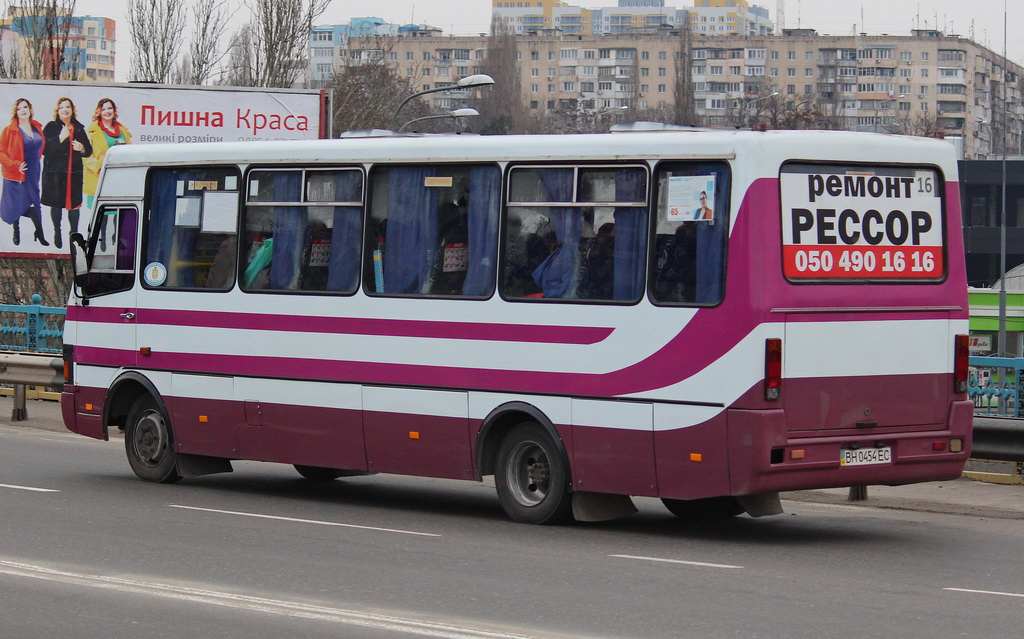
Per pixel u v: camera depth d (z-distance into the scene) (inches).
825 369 422.9
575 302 450.3
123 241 578.9
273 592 343.3
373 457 500.7
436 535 442.0
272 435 528.7
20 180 1168.2
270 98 1186.6
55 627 304.5
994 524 483.8
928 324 445.1
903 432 439.5
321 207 517.7
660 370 430.6
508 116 4699.8
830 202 426.9
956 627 302.7
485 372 470.3
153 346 565.3
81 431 589.9
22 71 1576.0
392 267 496.4
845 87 6008.9
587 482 449.4
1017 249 3063.5
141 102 1173.1
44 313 943.0
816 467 419.5
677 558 399.2
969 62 6058.1
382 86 1930.4
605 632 297.0
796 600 333.1
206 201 552.4
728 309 415.8
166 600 331.9
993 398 557.0
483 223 474.3
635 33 6102.4
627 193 441.7
